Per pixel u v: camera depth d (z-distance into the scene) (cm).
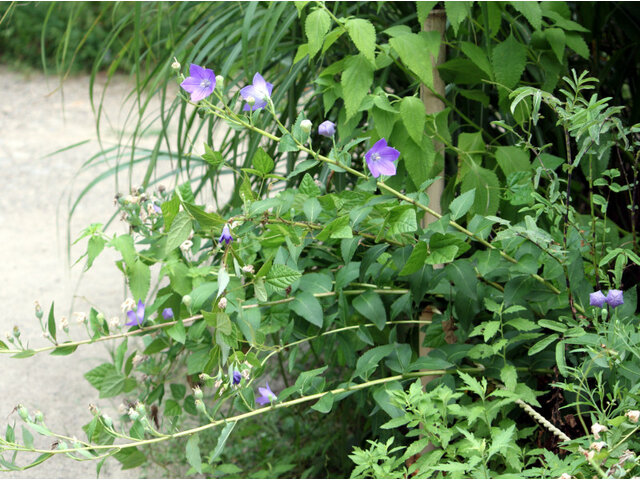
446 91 190
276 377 248
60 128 546
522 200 159
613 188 157
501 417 162
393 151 151
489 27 175
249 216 152
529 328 147
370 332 176
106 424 143
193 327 170
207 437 221
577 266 149
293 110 197
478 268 150
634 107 205
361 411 195
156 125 495
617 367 140
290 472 210
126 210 177
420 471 138
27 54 702
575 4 214
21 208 413
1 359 267
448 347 159
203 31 201
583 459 127
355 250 160
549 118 193
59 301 309
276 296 169
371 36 157
